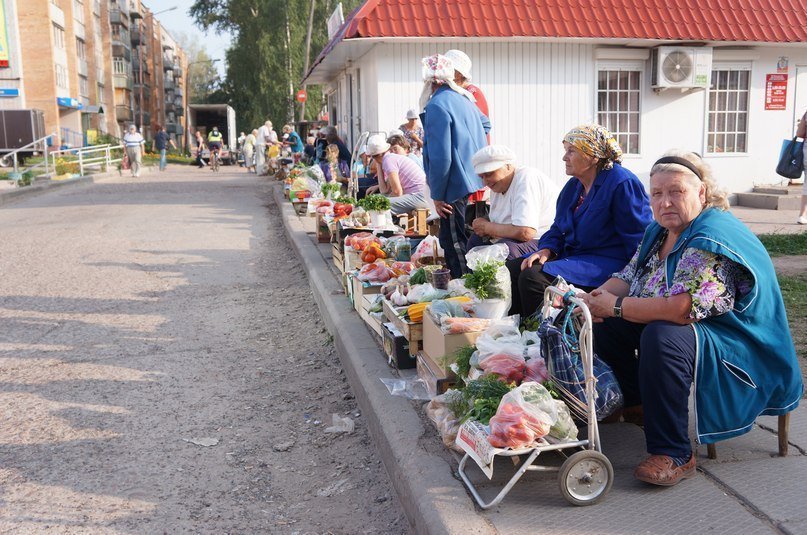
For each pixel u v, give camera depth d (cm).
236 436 451
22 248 1116
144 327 694
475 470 338
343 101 1978
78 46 5575
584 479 304
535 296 443
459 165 586
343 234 767
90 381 546
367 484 387
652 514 296
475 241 571
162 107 9669
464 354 389
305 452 429
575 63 1388
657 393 316
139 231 1263
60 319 724
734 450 353
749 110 1488
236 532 343
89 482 390
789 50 1481
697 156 335
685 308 313
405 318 475
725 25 1390
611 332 371
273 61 4128
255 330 681
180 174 3036
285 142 2333
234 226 1322
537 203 507
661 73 1391
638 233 429
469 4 1317
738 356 320
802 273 762
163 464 412
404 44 1312
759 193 1484
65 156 3228
